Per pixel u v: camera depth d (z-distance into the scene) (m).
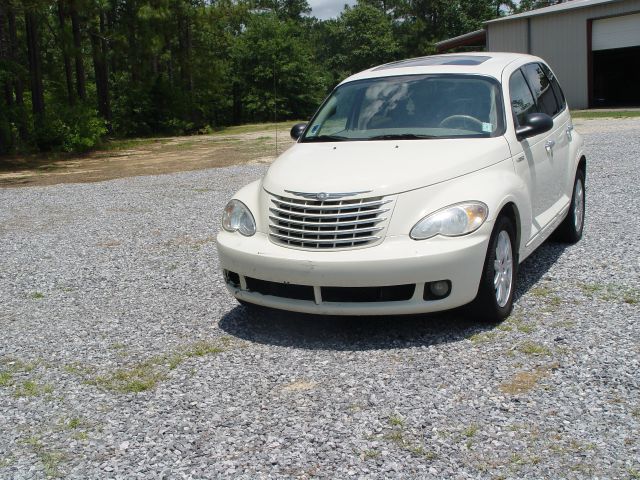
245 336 5.17
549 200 6.40
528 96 6.40
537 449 3.35
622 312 5.13
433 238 4.61
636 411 3.66
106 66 35.75
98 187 14.88
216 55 57.69
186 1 43.97
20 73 26.38
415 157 5.09
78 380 4.52
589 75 31.94
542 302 5.49
